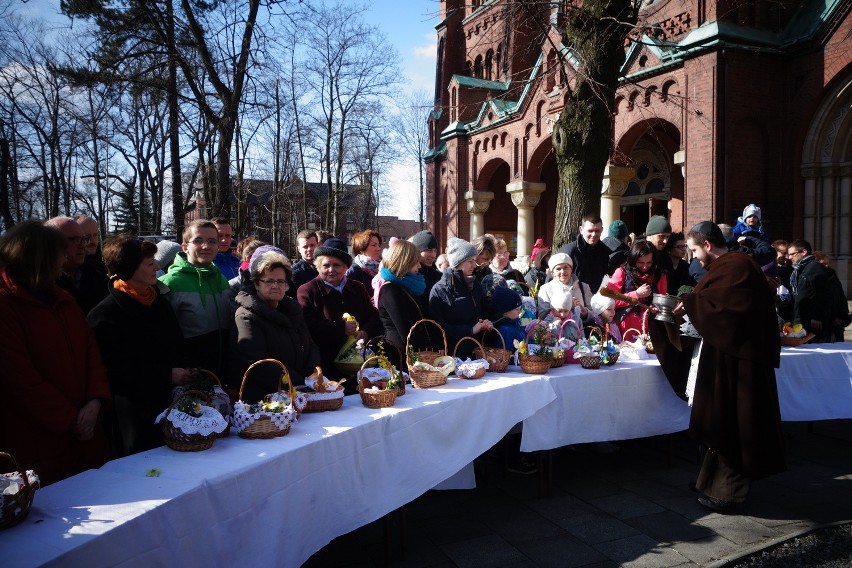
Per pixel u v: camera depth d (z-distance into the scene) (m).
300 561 2.43
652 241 5.48
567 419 4.00
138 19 12.02
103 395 2.68
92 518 1.82
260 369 3.07
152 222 29.03
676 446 5.16
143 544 1.84
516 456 4.52
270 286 3.12
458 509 3.84
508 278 6.27
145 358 2.90
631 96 13.85
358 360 3.65
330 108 25.14
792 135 12.24
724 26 11.87
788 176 12.34
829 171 11.93
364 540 3.43
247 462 2.28
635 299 4.88
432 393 3.45
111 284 2.98
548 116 17.38
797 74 12.12
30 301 2.52
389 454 2.93
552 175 21.30
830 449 5.06
